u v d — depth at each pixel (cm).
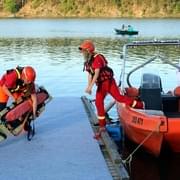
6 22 7719
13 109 711
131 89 850
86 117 923
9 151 707
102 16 8969
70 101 1091
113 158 661
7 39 4181
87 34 4844
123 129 848
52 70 2052
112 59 2484
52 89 1548
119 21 7656
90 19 8331
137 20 8012
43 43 3719
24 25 6819
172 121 709
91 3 9088
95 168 636
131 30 4603
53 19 8450
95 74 753
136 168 752
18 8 9438
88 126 853
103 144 750
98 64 752
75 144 742
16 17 9225
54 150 712
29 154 693
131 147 857
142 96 819
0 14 9400
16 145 736
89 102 1059
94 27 6181
